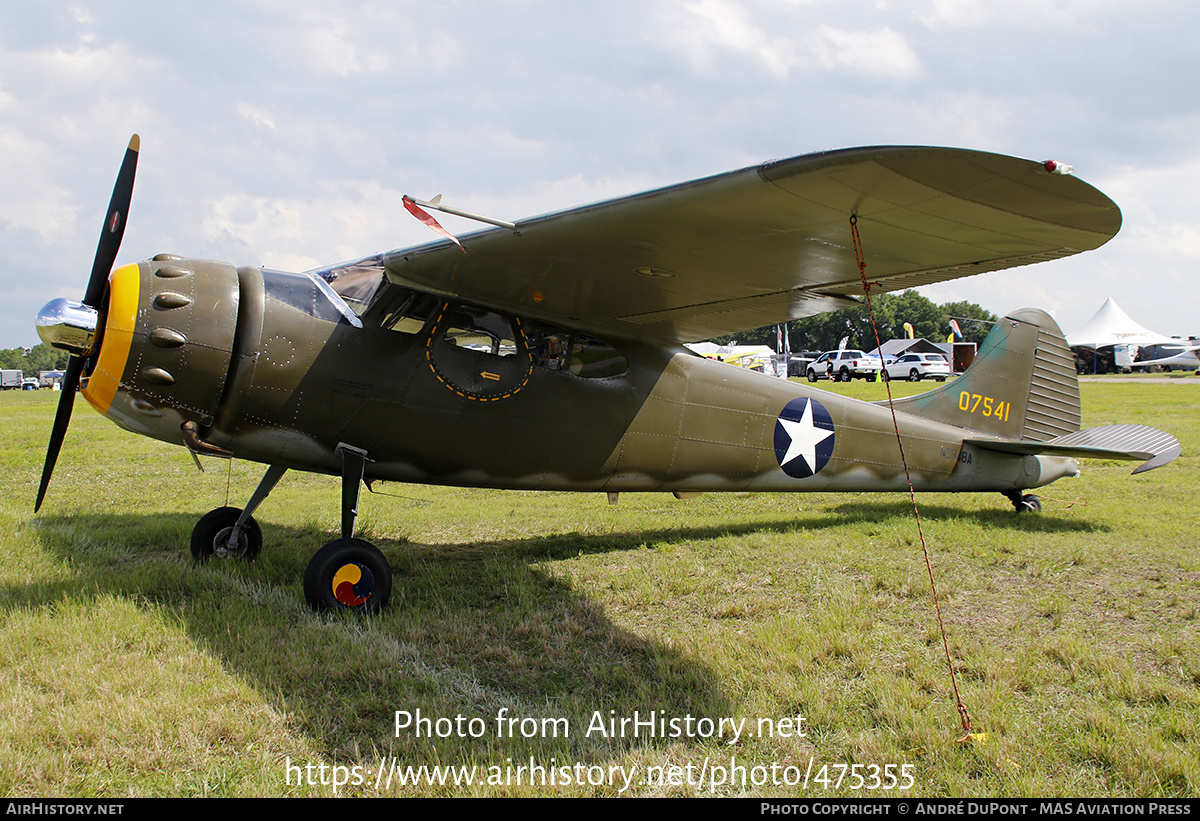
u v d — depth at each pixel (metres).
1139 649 4.28
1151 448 7.93
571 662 4.12
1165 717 3.38
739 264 4.56
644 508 9.09
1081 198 3.12
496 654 4.18
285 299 4.91
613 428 6.17
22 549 5.91
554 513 8.65
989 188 3.12
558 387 5.89
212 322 4.70
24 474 11.22
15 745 2.96
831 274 4.61
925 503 9.05
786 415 7.08
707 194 3.55
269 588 5.19
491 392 5.57
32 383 73.69
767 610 5.00
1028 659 4.04
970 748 3.14
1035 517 7.97
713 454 6.74
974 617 4.84
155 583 5.03
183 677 3.57
